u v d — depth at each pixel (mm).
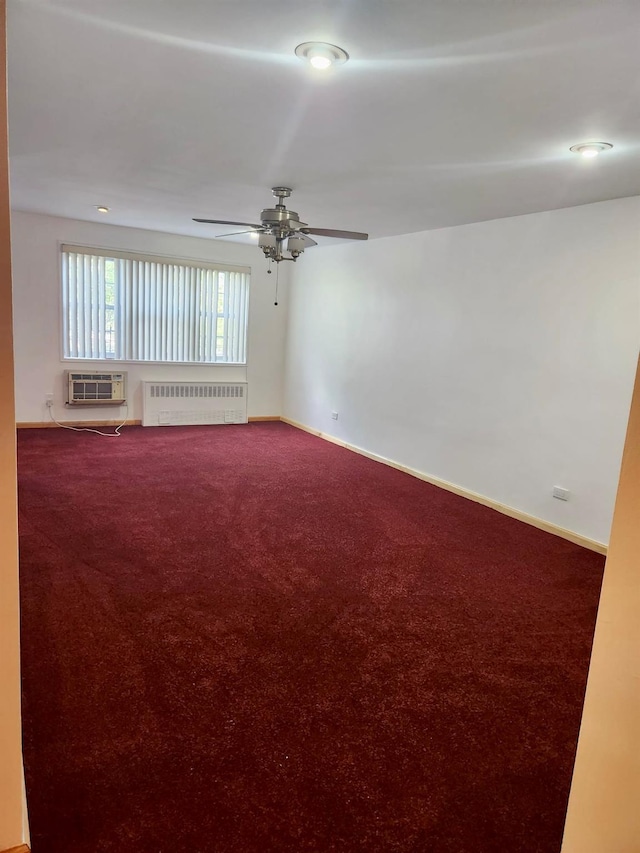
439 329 5082
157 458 5469
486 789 1780
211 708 2070
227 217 5250
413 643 2580
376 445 5980
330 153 3000
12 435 1274
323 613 2797
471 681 2322
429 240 5145
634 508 940
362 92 2201
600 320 3740
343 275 6406
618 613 979
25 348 6074
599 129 2443
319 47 1864
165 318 6777
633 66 1874
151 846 1521
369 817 1654
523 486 4336
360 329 6148
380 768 1839
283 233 4082
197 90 2279
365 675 2322
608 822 1024
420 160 3023
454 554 3629
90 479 4688
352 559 3459
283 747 1903
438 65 1941
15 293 5914
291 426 7500
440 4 1564
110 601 2781
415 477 5402
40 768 1755
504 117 2367
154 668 2283
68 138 2990
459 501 4738
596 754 1030
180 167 3480
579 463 3920
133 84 2258
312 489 4820
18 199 4934
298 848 1541
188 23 1764
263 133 2748
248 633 2576
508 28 1685
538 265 4141
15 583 1322
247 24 1749
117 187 4188
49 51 1995
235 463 5492
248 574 3170
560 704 2205
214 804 1665
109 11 1714
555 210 4000
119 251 6344
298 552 3512
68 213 5582
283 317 7652
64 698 2076
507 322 4414
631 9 1556
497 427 4539
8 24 1806
